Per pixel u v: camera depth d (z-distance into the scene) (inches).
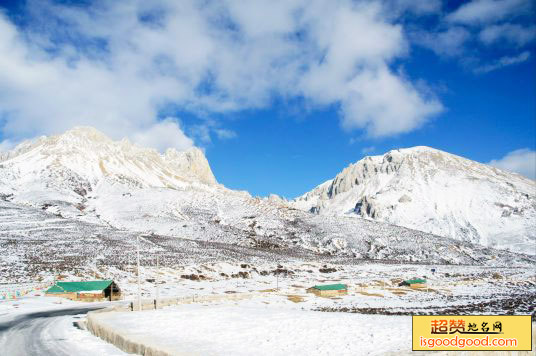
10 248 4921.3
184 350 844.0
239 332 1104.2
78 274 3978.8
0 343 1102.4
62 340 1090.1
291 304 2928.2
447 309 2596.0
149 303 2034.9
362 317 1444.4
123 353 871.7
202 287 4010.8
